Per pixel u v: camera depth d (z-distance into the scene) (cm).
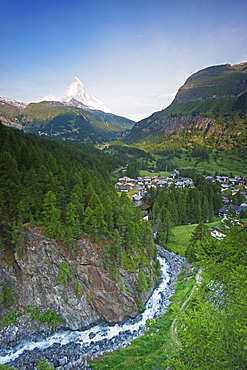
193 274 6397
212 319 1831
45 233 5631
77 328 4844
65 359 4031
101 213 5972
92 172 11669
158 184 17900
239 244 1931
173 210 10875
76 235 5722
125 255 6112
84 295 5188
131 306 5322
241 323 1659
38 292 5203
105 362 3894
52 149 13850
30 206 5706
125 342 4441
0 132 8800
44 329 4766
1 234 5484
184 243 8956
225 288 1897
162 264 7669
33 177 5925
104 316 5103
